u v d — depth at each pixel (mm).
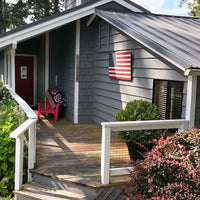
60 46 9336
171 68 4723
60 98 8875
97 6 7145
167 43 4672
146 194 3105
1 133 4801
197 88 4309
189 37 5234
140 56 5645
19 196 4238
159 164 3053
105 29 7266
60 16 6719
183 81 4469
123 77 6297
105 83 7383
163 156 3125
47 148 5719
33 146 4574
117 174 4113
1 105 7398
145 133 4578
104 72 7426
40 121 8562
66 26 8695
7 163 4820
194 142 3199
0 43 6289
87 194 4008
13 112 5984
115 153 5391
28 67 11352
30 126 4504
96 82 8031
